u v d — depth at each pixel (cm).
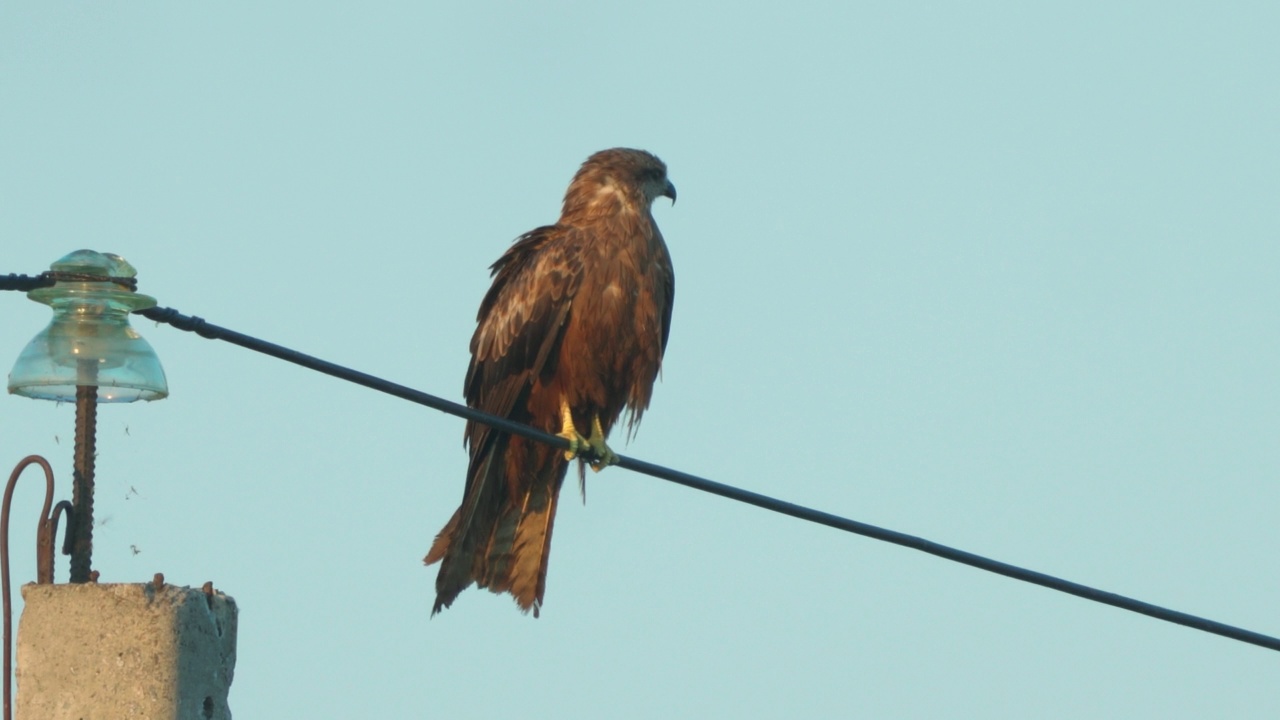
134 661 944
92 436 1002
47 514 984
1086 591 1311
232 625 1003
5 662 971
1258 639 1355
